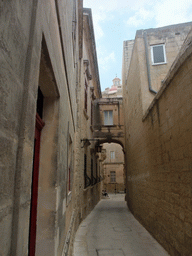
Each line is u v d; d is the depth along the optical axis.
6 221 0.88
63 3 2.97
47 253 2.15
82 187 9.81
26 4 1.16
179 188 4.57
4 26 0.84
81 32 9.04
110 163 37.84
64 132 3.41
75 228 7.22
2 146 0.83
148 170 7.68
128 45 16.23
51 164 2.45
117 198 27.14
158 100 6.14
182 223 4.38
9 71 0.91
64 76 3.41
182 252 4.37
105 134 18.52
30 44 1.22
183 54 4.10
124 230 8.06
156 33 9.92
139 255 5.27
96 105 19.77
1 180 0.82
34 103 1.28
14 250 0.94
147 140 7.78
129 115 13.30
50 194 2.34
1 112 0.82
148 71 9.14
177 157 4.68
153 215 6.91
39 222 2.24
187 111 4.11
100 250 5.68
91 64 15.66
